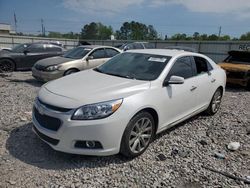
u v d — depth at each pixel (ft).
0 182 10.11
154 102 12.75
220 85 19.22
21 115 17.58
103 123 10.86
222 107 22.70
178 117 15.08
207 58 18.62
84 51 31.07
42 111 11.55
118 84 12.71
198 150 13.79
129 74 14.37
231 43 85.35
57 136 11.02
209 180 11.09
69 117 10.79
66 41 131.85
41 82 30.99
